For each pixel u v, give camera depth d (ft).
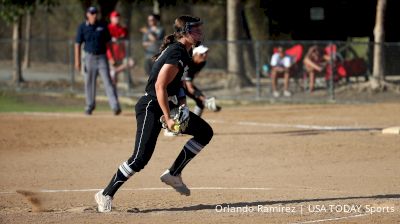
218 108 113.09
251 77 211.61
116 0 204.74
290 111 154.61
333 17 211.82
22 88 194.29
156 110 66.80
